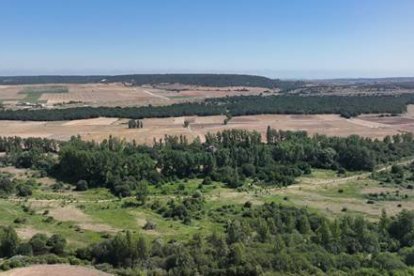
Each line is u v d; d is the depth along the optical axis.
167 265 133.00
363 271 121.25
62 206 193.12
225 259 129.88
